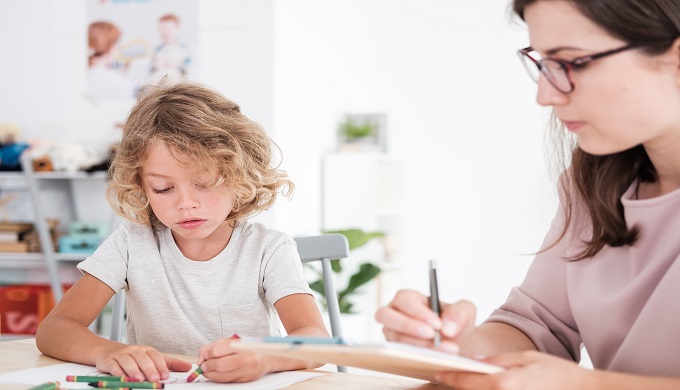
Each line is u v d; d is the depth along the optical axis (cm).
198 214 130
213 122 135
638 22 80
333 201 444
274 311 151
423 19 508
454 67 503
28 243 377
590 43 82
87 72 400
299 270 144
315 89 427
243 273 144
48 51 406
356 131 466
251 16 378
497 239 495
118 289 146
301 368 112
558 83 85
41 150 375
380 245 448
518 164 490
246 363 101
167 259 146
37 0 406
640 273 98
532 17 85
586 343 105
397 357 73
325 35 440
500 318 111
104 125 398
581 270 106
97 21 399
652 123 83
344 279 434
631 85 82
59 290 369
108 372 107
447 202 504
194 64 386
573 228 109
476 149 498
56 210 402
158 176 129
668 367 93
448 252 504
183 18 388
